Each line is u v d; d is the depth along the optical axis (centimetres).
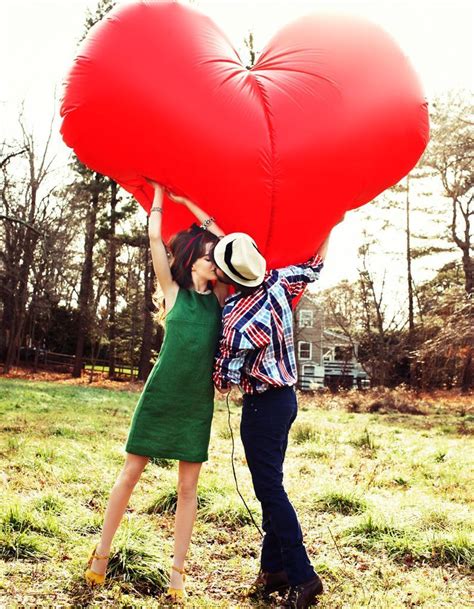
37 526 384
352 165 325
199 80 307
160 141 306
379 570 371
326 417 1552
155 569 335
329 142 315
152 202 342
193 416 302
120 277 3809
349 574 363
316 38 339
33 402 1344
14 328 3203
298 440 952
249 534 434
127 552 345
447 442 1073
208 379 304
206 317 302
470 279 2850
